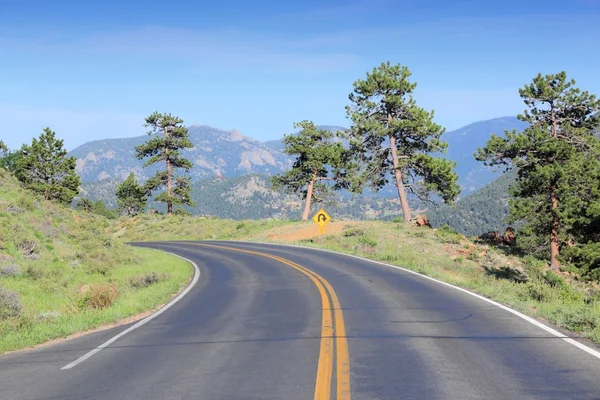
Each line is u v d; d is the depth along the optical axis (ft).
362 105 169.37
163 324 38.99
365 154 173.27
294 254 102.73
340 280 61.05
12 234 80.43
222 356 27.25
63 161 212.23
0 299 44.80
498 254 120.78
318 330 33.12
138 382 22.95
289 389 20.85
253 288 58.75
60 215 113.60
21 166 204.95
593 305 41.09
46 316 42.63
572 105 125.80
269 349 28.35
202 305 48.34
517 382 21.16
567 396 19.29
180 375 23.80
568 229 113.70
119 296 54.80
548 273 86.43
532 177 117.50
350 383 21.40
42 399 21.07
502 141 123.13
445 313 38.04
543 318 35.32
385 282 57.88
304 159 206.90
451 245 126.72
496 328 32.22
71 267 80.59
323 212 137.28
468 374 22.44
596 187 108.88
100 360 27.76
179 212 257.55
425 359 25.09
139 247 140.77
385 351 26.89
